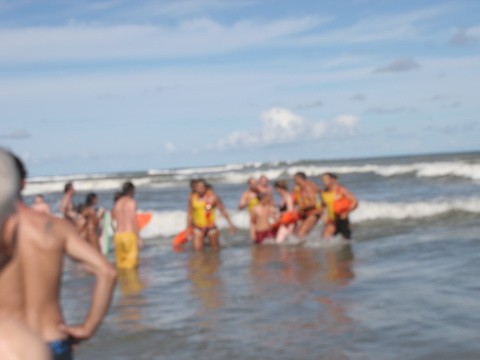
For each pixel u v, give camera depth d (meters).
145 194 38.00
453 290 7.65
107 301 3.00
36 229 2.92
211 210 14.33
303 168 54.31
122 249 11.96
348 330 6.30
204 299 8.31
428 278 8.49
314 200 14.40
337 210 13.47
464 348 5.47
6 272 2.82
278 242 14.27
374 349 5.66
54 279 2.95
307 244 13.45
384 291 7.92
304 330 6.43
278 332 6.43
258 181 15.50
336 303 7.48
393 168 41.94
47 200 39.56
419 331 6.07
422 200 20.98
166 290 9.20
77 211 14.09
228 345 6.11
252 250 13.32
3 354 1.67
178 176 69.00
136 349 6.20
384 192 26.36
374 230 15.07
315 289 8.38
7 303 2.83
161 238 17.52
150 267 11.83
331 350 5.72
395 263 9.95
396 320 6.51
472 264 9.20
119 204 12.20
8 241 2.80
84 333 2.98
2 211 2.01
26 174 2.97
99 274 2.99
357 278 8.92
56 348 2.91
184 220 19.30
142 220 15.47
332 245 12.93
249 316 7.18
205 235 14.36
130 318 7.46
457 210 17.33
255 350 5.89
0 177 1.98
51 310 2.94
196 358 5.80
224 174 64.38
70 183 15.66
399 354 5.46
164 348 6.18
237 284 9.24
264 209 14.49
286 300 7.85
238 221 18.59
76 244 3.00
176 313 7.60
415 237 12.96
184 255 13.39
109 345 6.39
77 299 9.00
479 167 34.06
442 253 10.51
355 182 35.88
